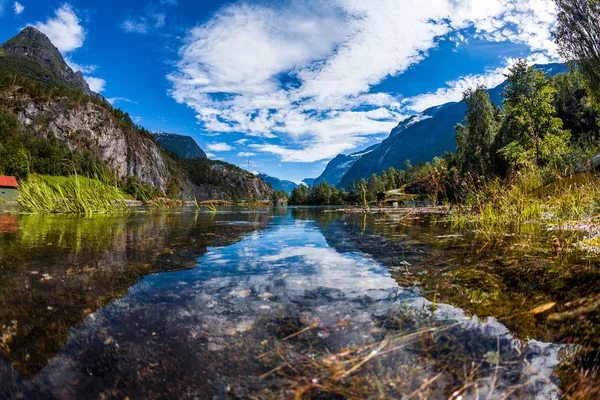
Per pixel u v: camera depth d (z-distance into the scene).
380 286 2.01
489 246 3.38
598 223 4.52
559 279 1.98
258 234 5.25
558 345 1.20
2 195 30.58
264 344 1.24
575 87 30.36
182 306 1.65
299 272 2.42
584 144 15.38
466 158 36.44
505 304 1.62
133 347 1.22
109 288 1.99
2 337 1.31
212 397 0.93
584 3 14.39
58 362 1.12
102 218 9.41
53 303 1.71
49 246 3.72
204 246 3.82
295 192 129.50
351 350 1.19
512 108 20.70
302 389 0.95
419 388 0.95
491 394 0.92
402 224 6.92
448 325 1.40
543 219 6.02
